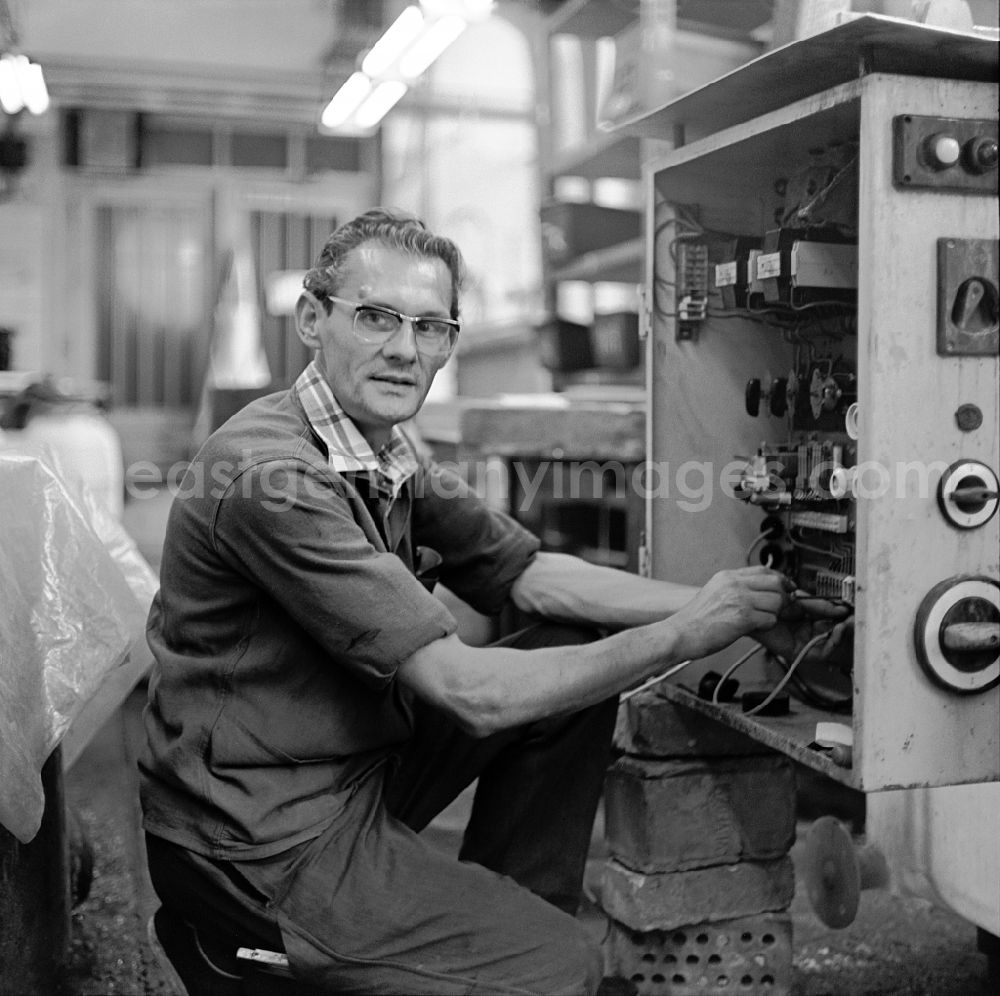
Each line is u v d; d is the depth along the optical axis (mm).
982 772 1275
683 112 1581
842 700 1575
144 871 2223
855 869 1652
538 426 2848
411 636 1287
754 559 1777
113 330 5910
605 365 3439
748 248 1642
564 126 4418
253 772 1325
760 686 1686
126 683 1759
